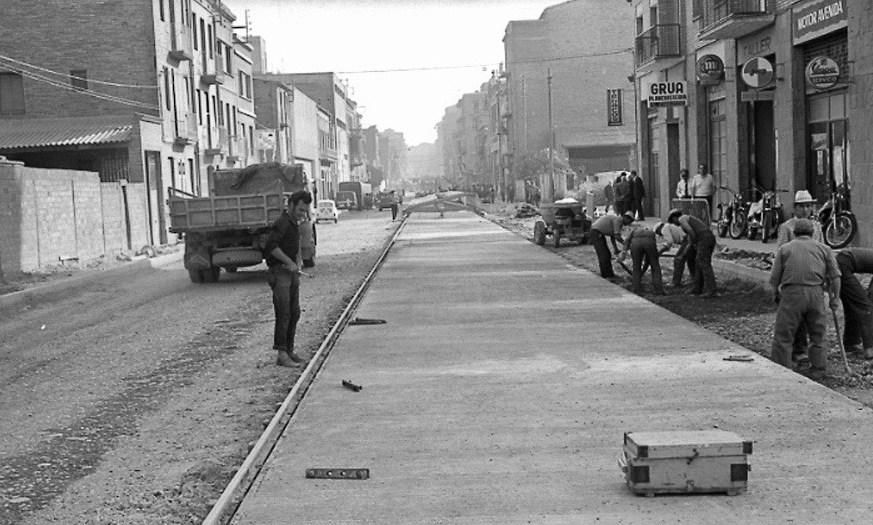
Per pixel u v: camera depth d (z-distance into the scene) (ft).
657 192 133.59
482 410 29.66
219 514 20.97
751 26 83.46
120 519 21.80
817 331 34.45
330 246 125.80
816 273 34.06
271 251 40.52
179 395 35.78
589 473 22.79
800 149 78.02
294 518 20.44
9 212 85.66
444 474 23.18
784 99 79.66
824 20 71.05
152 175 136.67
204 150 169.68
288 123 284.20
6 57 133.80
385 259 93.81
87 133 129.18
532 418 28.37
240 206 78.95
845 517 19.26
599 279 67.67
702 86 106.11
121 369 42.04
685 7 110.22
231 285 79.05
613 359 37.17
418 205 257.34
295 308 41.34
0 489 24.67
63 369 42.80
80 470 26.35
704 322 47.70
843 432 25.44
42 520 22.08
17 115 139.33
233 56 202.28
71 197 99.81
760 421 26.86
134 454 27.71
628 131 276.82
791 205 78.43
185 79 159.63
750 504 20.21
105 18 139.74
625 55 279.08
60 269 92.58
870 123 63.82
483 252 98.53
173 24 150.41
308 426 28.43
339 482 22.85
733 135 94.27
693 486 20.77
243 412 32.37
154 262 109.19
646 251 59.36
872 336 36.68
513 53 289.33
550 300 56.49
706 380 32.53
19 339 53.88
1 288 75.51
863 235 64.80
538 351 39.63
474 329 46.34
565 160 265.75
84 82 140.56
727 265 65.05
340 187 321.93
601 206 177.99
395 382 34.40
